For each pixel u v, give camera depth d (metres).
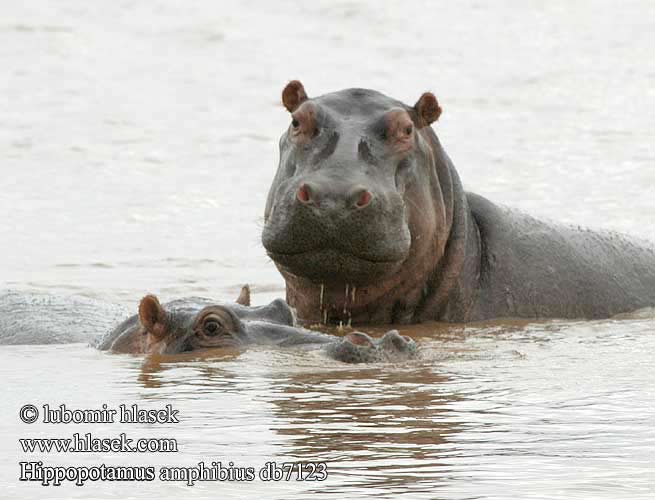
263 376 28.09
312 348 30.48
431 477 20.53
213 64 107.88
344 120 36.06
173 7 126.75
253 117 89.31
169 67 106.62
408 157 36.34
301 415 24.61
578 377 28.27
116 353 31.84
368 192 34.00
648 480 20.27
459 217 38.81
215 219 58.97
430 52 110.62
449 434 23.12
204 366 29.23
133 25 120.25
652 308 41.25
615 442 22.48
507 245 39.91
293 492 19.91
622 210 58.59
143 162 74.44
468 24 120.06
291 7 126.56
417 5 126.94
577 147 75.75
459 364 29.84
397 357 30.11
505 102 92.12
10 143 79.25
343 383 27.38
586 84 96.81
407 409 25.03
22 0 126.00
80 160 74.62
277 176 37.25
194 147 79.06
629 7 124.00
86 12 123.75
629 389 26.89
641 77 98.50
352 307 37.38
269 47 113.31
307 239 34.44
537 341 34.41
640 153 73.06
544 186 65.50
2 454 22.38
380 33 117.69
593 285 40.50
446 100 93.62
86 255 50.50
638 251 42.69
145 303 31.08
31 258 49.88
